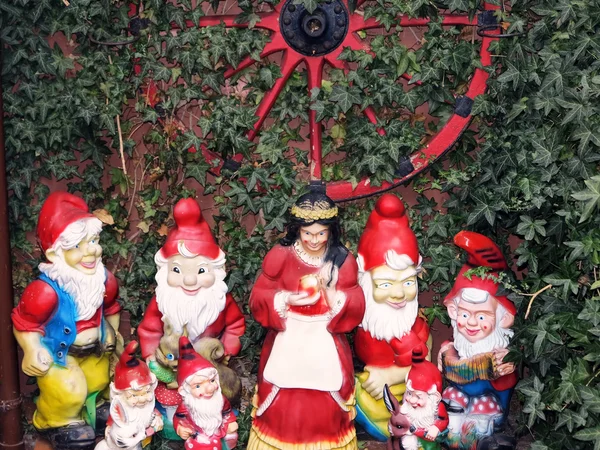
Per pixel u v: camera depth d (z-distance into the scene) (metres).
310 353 3.97
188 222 4.14
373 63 4.41
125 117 4.64
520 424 4.33
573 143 3.94
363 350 4.30
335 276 3.96
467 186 4.44
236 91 4.57
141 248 4.64
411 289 4.21
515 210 4.25
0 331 4.29
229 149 4.53
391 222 4.20
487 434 4.29
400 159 4.48
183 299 4.15
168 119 4.52
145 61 4.41
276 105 4.53
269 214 4.49
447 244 4.55
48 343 4.19
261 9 4.58
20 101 4.46
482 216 4.27
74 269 4.14
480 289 4.20
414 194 4.68
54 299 4.12
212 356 4.21
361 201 4.61
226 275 4.56
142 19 4.39
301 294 3.94
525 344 4.12
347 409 4.07
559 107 3.92
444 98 4.41
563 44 3.96
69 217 4.12
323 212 3.89
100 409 4.37
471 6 4.27
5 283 4.27
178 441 4.39
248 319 4.65
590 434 3.71
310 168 4.52
